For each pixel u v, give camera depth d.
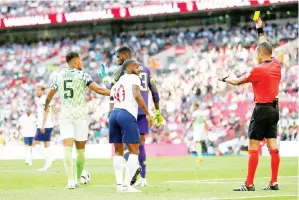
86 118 41.12
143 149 41.47
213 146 116.19
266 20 139.75
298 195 33.25
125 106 36.09
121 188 36.16
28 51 152.88
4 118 133.62
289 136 113.56
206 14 143.50
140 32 150.50
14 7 155.12
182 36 143.88
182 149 113.25
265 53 36.72
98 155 111.00
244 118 119.94
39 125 69.38
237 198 31.23
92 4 149.75
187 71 135.88
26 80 147.00
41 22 146.88
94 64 144.62
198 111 86.94
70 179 40.09
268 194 34.06
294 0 127.44
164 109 126.38
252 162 36.59
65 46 151.50
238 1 131.25
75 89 40.38
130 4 147.25
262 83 36.28
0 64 151.12
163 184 43.44
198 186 41.06
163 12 137.50
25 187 43.38
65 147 40.09
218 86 126.94
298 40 133.50
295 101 119.50
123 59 40.25
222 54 135.50
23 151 111.06
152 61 142.38
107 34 152.12
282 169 65.19
